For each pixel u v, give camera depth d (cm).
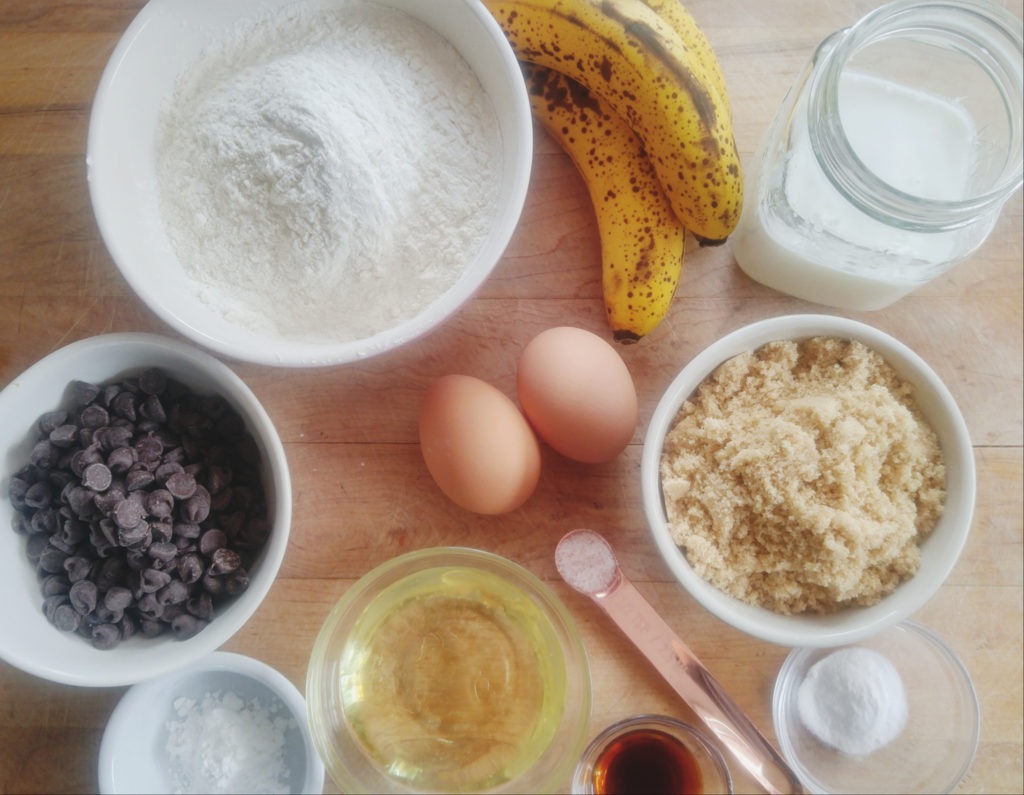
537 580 33
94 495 29
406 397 35
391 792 33
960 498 30
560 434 31
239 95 30
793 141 31
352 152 29
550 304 35
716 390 31
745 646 34
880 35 29
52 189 34
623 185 32
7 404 30
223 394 32
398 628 35
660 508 30
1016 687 34
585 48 30
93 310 35
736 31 35
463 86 32
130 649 31
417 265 31
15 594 30
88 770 34
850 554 29
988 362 35
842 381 31
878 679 34
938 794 34
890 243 30
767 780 33
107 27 34
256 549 32
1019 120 30
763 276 34
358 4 32
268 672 32
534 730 34
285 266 31
